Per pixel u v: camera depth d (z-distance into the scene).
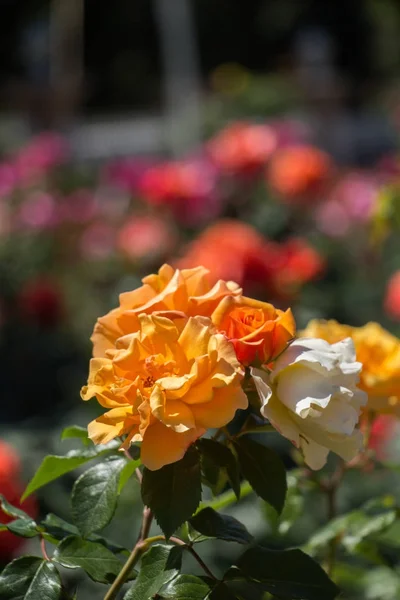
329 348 1.23
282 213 6.01
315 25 24.70
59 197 6.43
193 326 1.18
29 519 1.36
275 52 25.14
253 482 1.23
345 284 5.67
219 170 5.89
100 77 21.80
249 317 1.24
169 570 1.20
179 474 1.17
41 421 4.09
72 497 1.26
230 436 1.26
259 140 5.91
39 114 13.75
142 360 1.20
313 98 13.46
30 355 5.59
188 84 15.97
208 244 3.83
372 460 1.76
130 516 2.97
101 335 1.28
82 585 2.68
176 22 16.16
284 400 1.20
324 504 2.99
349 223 6.05
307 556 1.24
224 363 1.15
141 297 1.32
